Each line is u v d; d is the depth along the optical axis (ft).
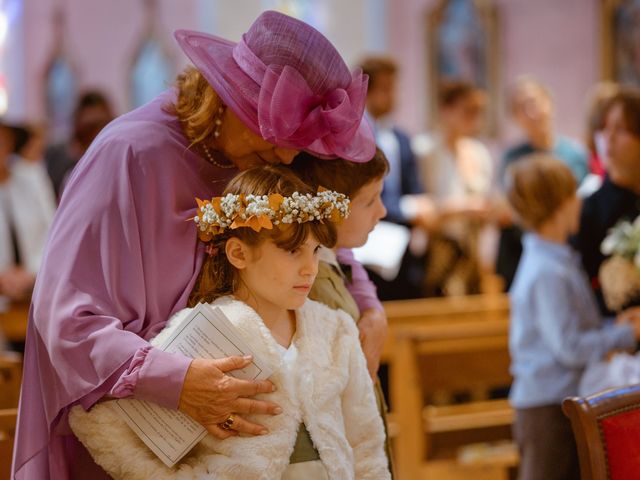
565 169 14.35
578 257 14.90
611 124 14.69
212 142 9.01
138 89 39.63
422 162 22.54
